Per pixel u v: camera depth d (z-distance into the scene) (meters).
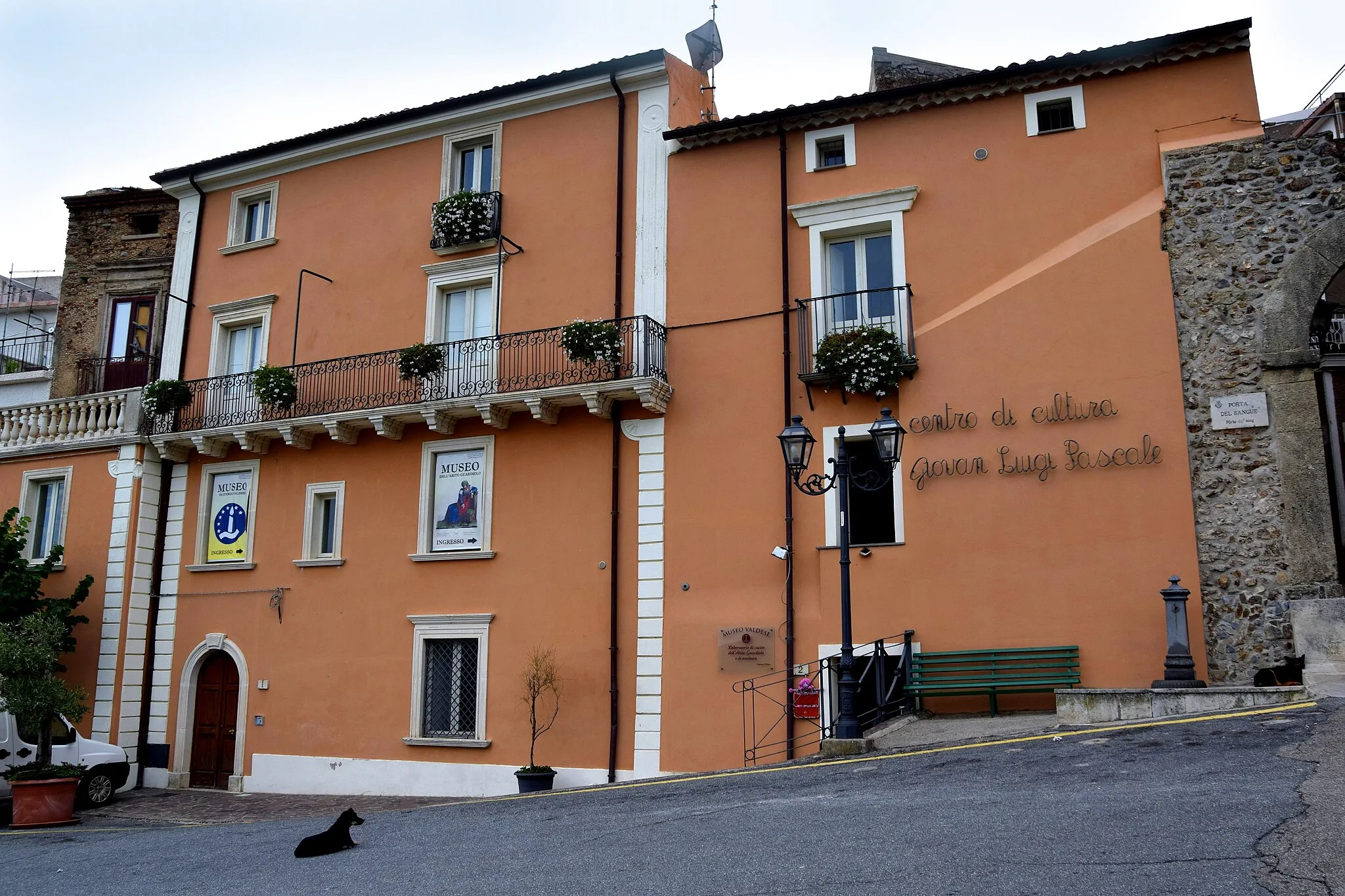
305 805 16.39
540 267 18.14
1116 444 14.19
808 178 16.61
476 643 17.34
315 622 18.50
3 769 15.48
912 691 14.05
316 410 19.02
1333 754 8.50
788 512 15.48
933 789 9.12
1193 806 7.39
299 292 20.19
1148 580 13.71
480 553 17.28
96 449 20.55
